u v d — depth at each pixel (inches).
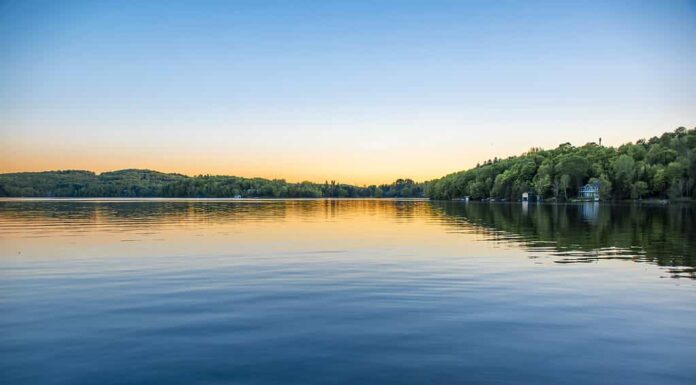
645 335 532.7
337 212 3855.8
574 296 715.4
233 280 843.4
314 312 629.9
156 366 449.7
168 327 565.3
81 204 5708.7
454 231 1871.3
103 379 422.0
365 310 638.5
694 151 5974.4
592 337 526.0
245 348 494.9
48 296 717.9
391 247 1320.1
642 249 1256.2
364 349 491.5
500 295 724.0
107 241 1450.5
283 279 852.6
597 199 6417.3
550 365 449.1
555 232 1800.0
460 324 574.2
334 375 428.8
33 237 1565.0
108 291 753.6
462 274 896.9
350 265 1004.6
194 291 754.8
